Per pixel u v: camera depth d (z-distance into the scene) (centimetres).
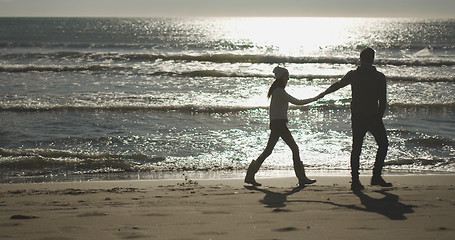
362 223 375
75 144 1026
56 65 2789
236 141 1067
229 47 5028
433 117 1358
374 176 615
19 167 833
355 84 584
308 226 364
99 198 549
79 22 16862
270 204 483
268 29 12781
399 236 327
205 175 785
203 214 427
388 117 1360
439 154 934
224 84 2109
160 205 486
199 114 1411
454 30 10688
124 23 16300
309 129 1199
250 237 331
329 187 621
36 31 9238
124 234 347
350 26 15838
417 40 6838
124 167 841
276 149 988
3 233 352
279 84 656
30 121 1278
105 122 1273
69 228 370
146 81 2169
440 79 2228
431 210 434
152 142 1048
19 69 2508
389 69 2805
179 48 4812
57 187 682
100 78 2247
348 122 1298
